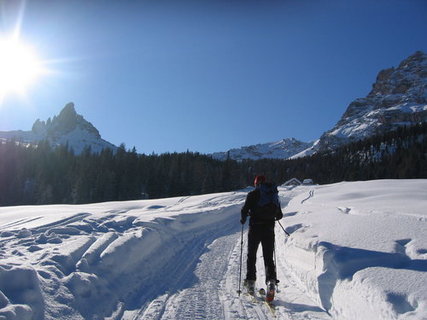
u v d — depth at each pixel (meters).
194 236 10.92
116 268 5.50
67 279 4.33
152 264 6.60
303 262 5.68
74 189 70.75
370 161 118.88
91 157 89.25
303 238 6.06
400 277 3.67
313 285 4.87
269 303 4.56
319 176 127.31
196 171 78.50
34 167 85.50
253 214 5.23
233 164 85.19
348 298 3.95
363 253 4.50
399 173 98.81
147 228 8.45
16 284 3.65
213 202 23.47
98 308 4.18
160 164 78.88
